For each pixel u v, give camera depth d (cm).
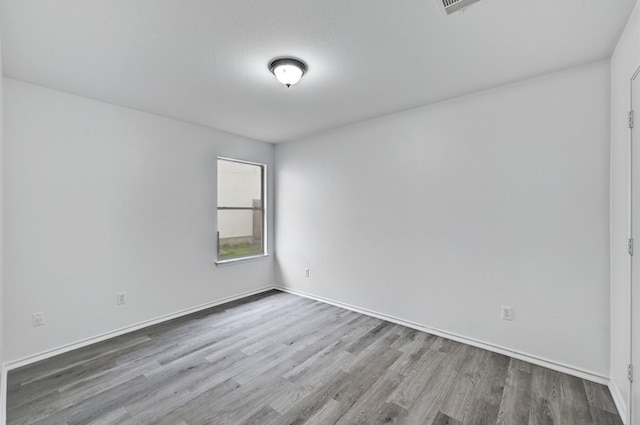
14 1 156
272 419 186
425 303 314
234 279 422
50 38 191
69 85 260
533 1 159
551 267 240
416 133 318
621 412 187
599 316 221
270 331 317
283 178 465
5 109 243
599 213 220
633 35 169
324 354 267
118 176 308
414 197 321
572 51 207
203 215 384
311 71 238
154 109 321
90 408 195
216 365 249
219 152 400
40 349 259
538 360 246
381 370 240
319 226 416
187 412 192
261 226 472
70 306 277
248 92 278
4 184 243
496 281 268
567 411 191
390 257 342
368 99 294
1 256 193
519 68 232
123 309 312
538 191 245
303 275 438
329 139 402
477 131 277
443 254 300
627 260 182
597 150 221
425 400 203
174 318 352
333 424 181
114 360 256
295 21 177
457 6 163
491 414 189
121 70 235
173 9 165
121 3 160
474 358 257
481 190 275
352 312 373
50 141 266
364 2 161
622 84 191
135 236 321
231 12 169
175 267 355
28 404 199
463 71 237
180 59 220
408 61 222
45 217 263
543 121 243
